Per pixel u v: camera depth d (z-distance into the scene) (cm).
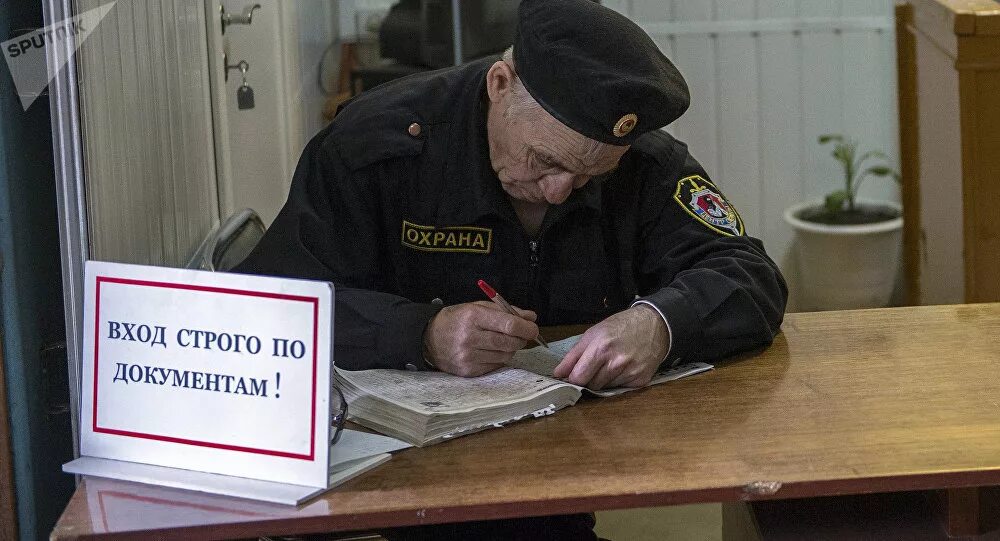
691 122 376
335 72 381
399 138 168
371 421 137
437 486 121
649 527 251
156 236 181
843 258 371
